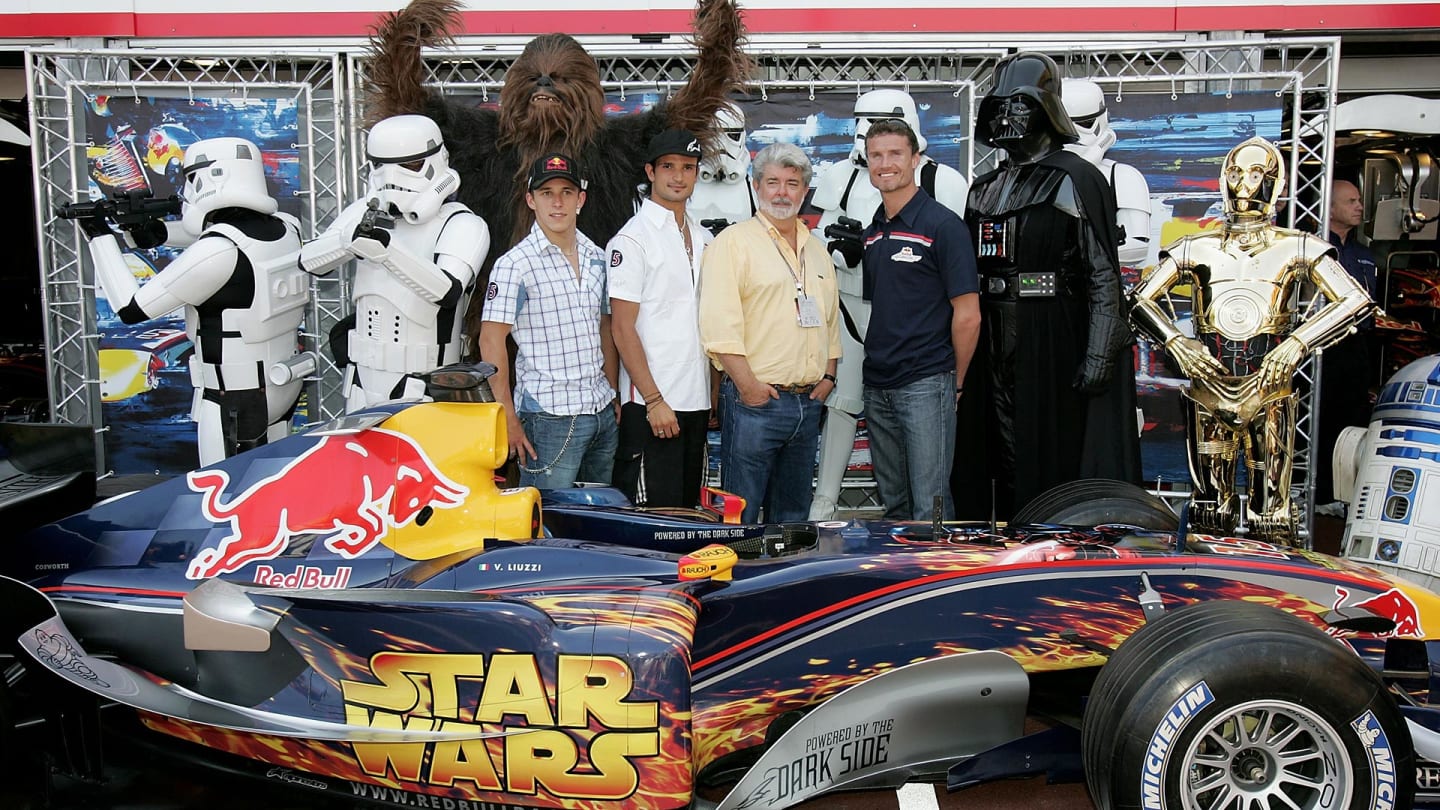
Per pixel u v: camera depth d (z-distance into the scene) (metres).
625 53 6.27
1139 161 6.32
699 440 4.96
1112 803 2.87
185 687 3.23
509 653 2.97
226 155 4.95
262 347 5.09
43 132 6.30
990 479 5.29
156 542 3.44
